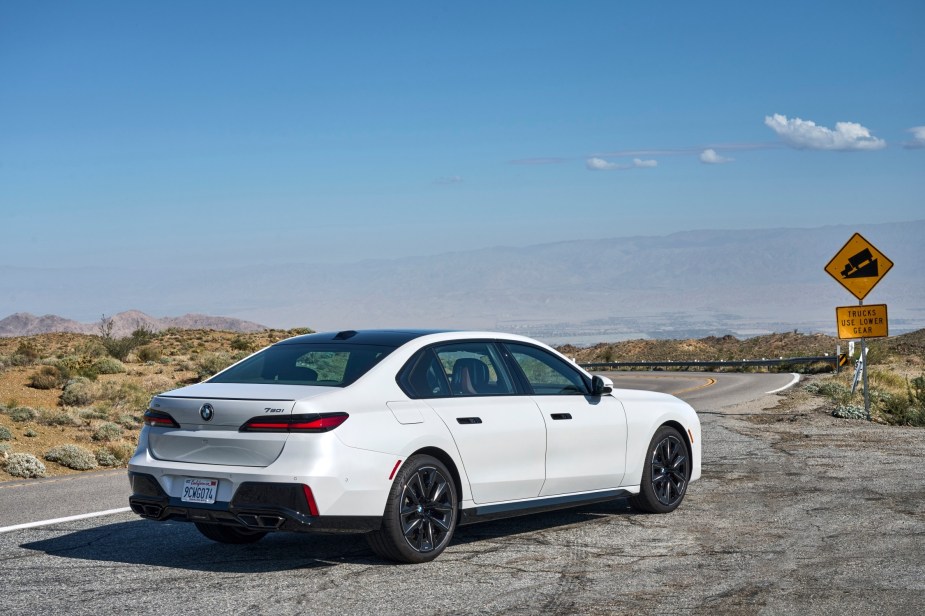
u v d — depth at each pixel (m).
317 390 6.62
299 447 6.30
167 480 6.71
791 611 5.54
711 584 6.18
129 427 21.22
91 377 30.52
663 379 42.97
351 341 7.40
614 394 8.63
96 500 10.05
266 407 6.40
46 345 50.94
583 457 8.05
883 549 7.18
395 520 6.60
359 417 6.55
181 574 6.50
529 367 8.05
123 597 5.90
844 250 19.94
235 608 5.64
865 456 12.61
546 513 8.89
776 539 7.57
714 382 38.28
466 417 7.20
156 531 8.12
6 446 15.48
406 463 6.74
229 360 39.41
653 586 6.14
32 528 8.32
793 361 45.00
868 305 19.83
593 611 5.56
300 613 5.52
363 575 6.46
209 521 6.52
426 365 7.23
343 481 6.33
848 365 42.44
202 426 6.64
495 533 7.95
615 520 8.51
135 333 54.75
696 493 9.86
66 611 5.58
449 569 6.63
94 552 7.27
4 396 23.92
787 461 12.19
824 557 6.93
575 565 6.75
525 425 7.57
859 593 5.93
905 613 5.49
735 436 15.38
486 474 7.29
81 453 15.86
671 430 8.95
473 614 5.50
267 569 6.65
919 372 40.16
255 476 6.30
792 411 21.66
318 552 7.21
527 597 5.87
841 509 8.84
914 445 13.82
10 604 5.74
